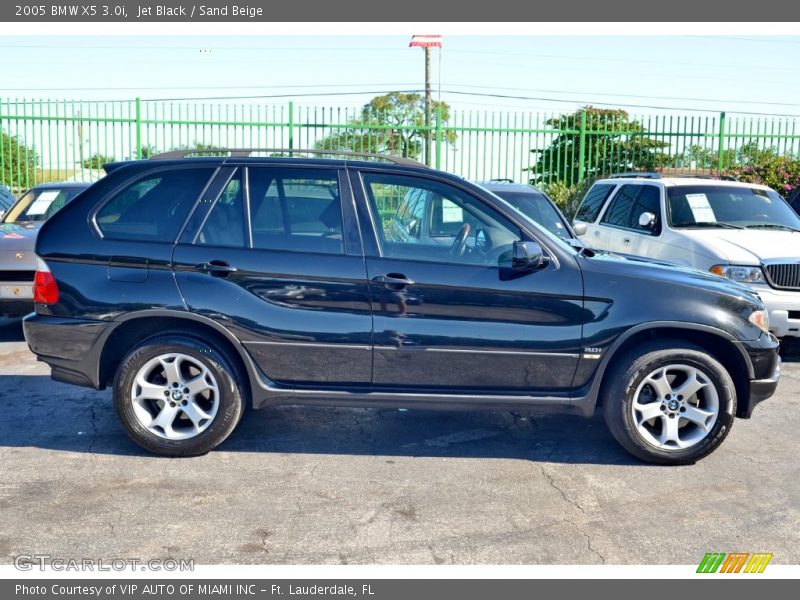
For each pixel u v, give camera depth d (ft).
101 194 16.96
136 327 16.90
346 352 16.43
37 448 17.31
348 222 16.63
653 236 29.48
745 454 17.67
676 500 15.12
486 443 18.16
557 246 16.76
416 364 16.47
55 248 16.70
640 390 16.66
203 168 16.99
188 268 16.37
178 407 16.67
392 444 17.99
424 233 16.75
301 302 16.35
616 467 16.79
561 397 16.69
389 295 16.30
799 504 15.02
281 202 16.80
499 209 16.81
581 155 59.41
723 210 29.78
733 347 16.80
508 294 16.33
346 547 13.10
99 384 16.67
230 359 16.58
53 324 16.53
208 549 12.97
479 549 13.10
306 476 16.01
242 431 18.66
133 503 14.60
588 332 16.42
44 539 13.20
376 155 17.56
